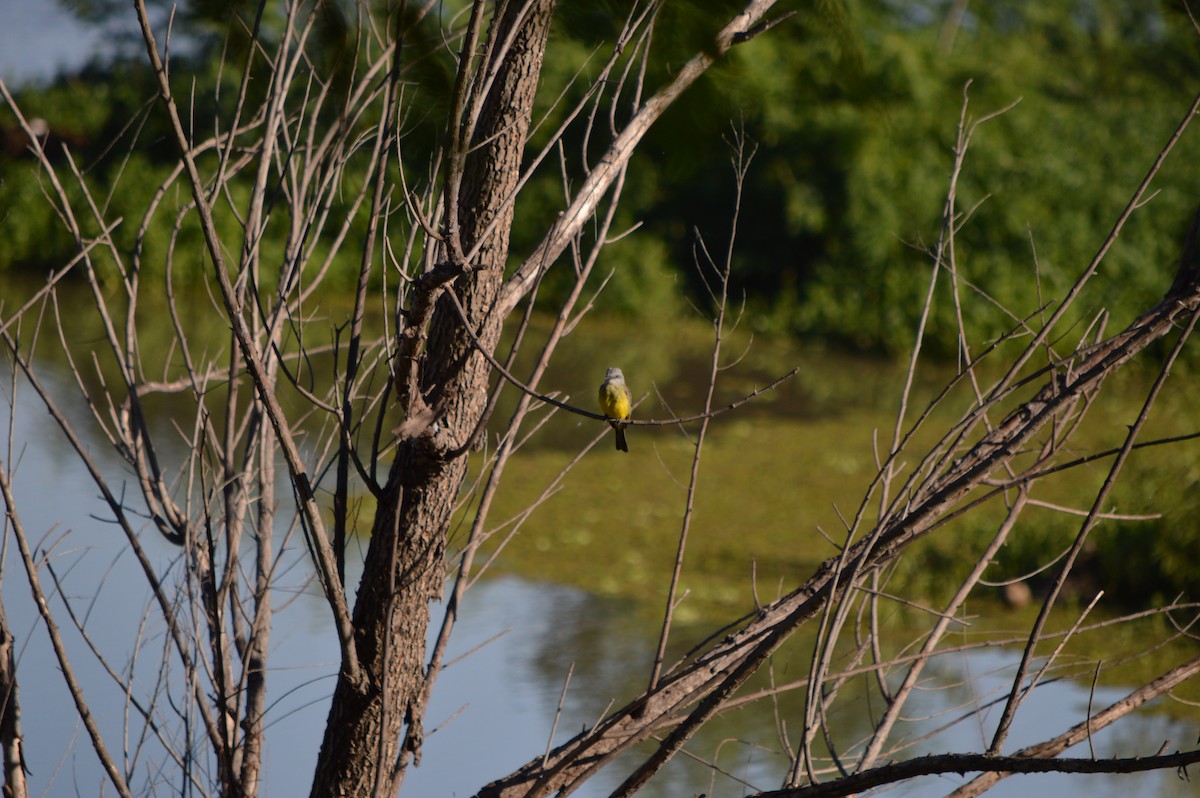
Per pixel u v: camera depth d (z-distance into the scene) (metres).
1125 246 42.75
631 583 22.92
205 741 7.97
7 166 10.80
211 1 4.11
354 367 6.42
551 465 30.09
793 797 5.25
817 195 46.94
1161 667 18.67
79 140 28.42
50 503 19.59
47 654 12.23
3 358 31.56
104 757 6.65
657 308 49.28
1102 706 16.77
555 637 19.72
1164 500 23.42
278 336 7.36
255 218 7.17
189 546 7.43
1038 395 6.68
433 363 6.61
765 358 45.78
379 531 6.60
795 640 19.44
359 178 8.67
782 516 27.52
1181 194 43.31
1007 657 18.66
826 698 7.00
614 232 49.66
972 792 6.30
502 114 6.47
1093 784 14.06
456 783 13.66
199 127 9.54
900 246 45.91
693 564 24.14
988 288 43.72
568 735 15.35
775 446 33.47
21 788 6.82
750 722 15.98
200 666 9.14
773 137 43.31
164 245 43.66
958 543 23.80
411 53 4.71
